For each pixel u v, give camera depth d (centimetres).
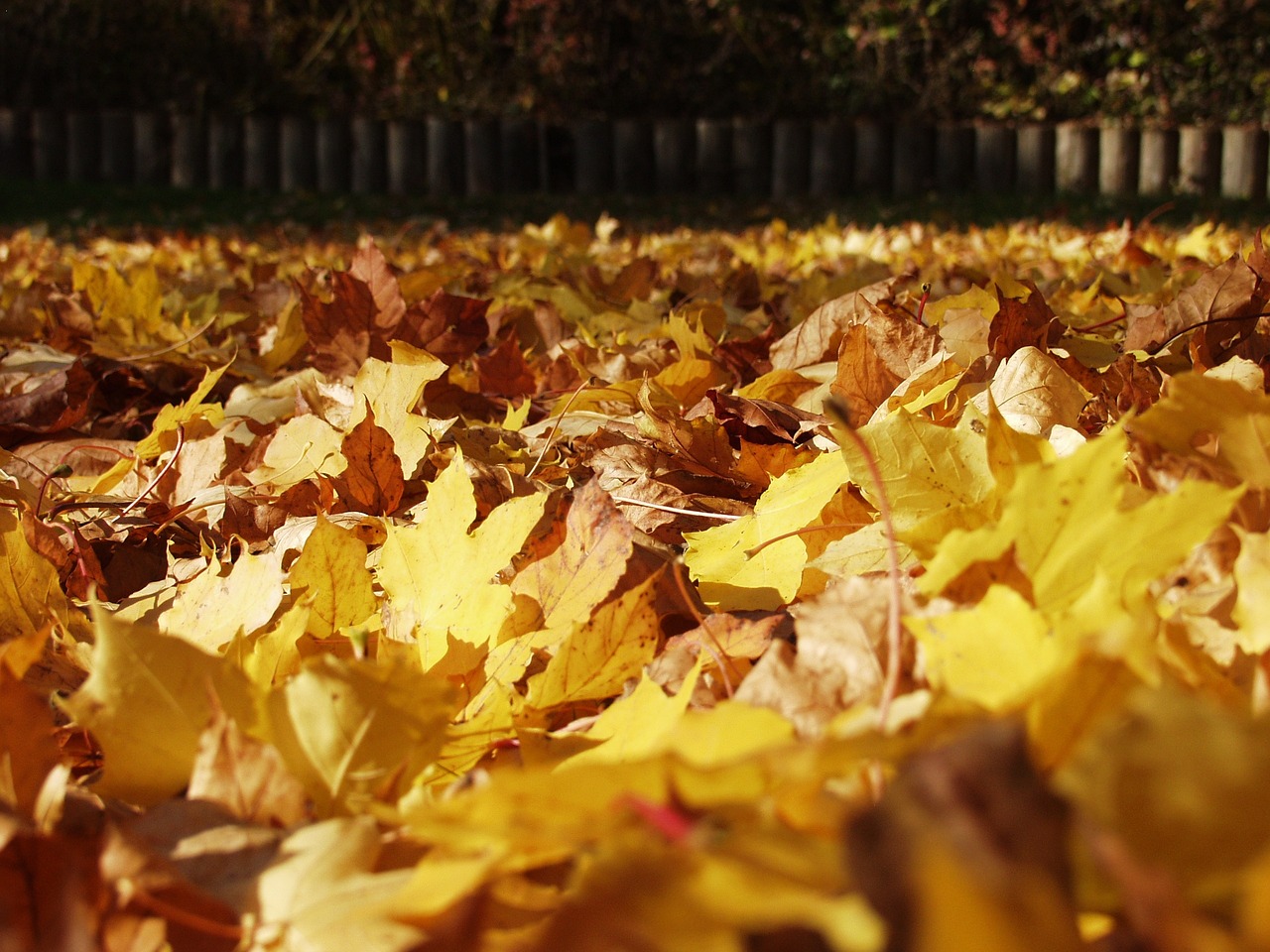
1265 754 24
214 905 37
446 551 64
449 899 33
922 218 616
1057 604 45
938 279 213
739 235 536
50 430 124
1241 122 783
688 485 93
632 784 30
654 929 24
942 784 24
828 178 743
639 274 207
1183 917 23
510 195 755
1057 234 335
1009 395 79
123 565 84
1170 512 44
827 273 249
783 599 68
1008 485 56
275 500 94
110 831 38
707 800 31
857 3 807
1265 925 22
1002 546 45
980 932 22
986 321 107
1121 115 795
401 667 43
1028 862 24
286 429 102
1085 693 34
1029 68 805
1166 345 104
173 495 104
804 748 29
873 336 96
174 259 338
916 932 23
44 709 44
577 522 63
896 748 30
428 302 132
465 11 850
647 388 104
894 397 86
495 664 59
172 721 47
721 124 754
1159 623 42
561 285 208
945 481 63
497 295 209
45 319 188
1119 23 786
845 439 64
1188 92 788
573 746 48
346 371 132
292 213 688
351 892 37
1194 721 24
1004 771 25
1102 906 28
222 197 734
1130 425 60
